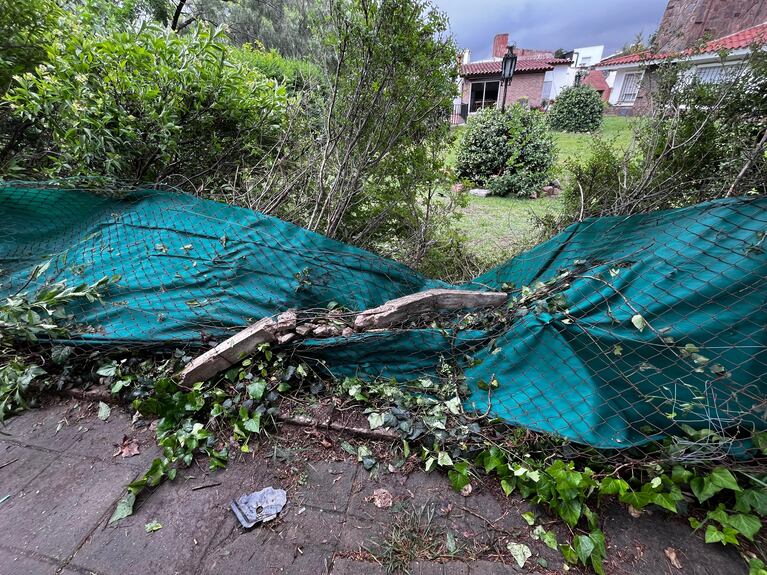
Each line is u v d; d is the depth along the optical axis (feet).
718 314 4.72
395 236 11.33
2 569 3.95
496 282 7.97
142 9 21.76
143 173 10.14
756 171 7.36
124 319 6.82
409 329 6.53
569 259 6.52
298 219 9.73
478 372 6.22
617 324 5.32
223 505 4.66
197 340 6.57
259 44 19.63
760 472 4.30
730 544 4.18
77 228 8.60
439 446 5.25
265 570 3.98
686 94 8.87
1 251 8.17
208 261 7.31
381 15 7.32
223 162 11.12
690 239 5.09
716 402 4.74
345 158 8.65
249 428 5.42
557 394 5.50
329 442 5.52
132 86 8.69
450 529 4.41
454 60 8.61
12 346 6.72
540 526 4.40
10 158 11.00
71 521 4.43
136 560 4.05
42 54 10.44
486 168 22.62
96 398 6.18
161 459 5.22
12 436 5.60
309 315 6.87
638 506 4.41
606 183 10.46
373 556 4.12
